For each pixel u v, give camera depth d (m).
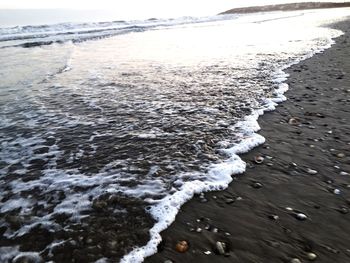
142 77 13.46
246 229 4.23
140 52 20.81
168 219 4.45
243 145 6.58
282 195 4.95
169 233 4.19
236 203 4.79
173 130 7.59
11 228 4.34
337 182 5.21
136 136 7.33
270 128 7.48
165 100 10.01
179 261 3.72
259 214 4.52
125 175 5.66
